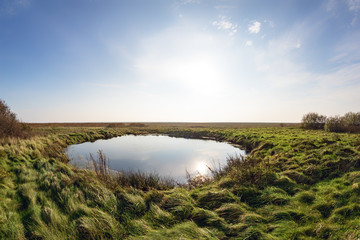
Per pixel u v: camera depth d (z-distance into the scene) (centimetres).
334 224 399
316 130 2712
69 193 579
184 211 499
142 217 483
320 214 449
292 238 378
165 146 2152
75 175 741
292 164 873
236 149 1881
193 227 414
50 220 441
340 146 999
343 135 1783
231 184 692
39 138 1695
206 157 1540
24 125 1958
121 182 768
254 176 723
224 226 431
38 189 619
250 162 880
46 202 529
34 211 472
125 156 1593
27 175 736
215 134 3052
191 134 3356
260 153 1325
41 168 816
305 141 1258
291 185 641
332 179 654
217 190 638
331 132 2316
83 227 412
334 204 475
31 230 406
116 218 473
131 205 529
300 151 1088
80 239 390
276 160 951
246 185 663
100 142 2475
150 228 429
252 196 598
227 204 527
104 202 538
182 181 966
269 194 584
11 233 390
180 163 1361
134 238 388
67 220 449
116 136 3312
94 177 778
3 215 445
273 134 2106
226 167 972
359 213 417
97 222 434
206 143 2381
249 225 427
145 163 1367
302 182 676
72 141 2300
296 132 2403
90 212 478
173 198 559
